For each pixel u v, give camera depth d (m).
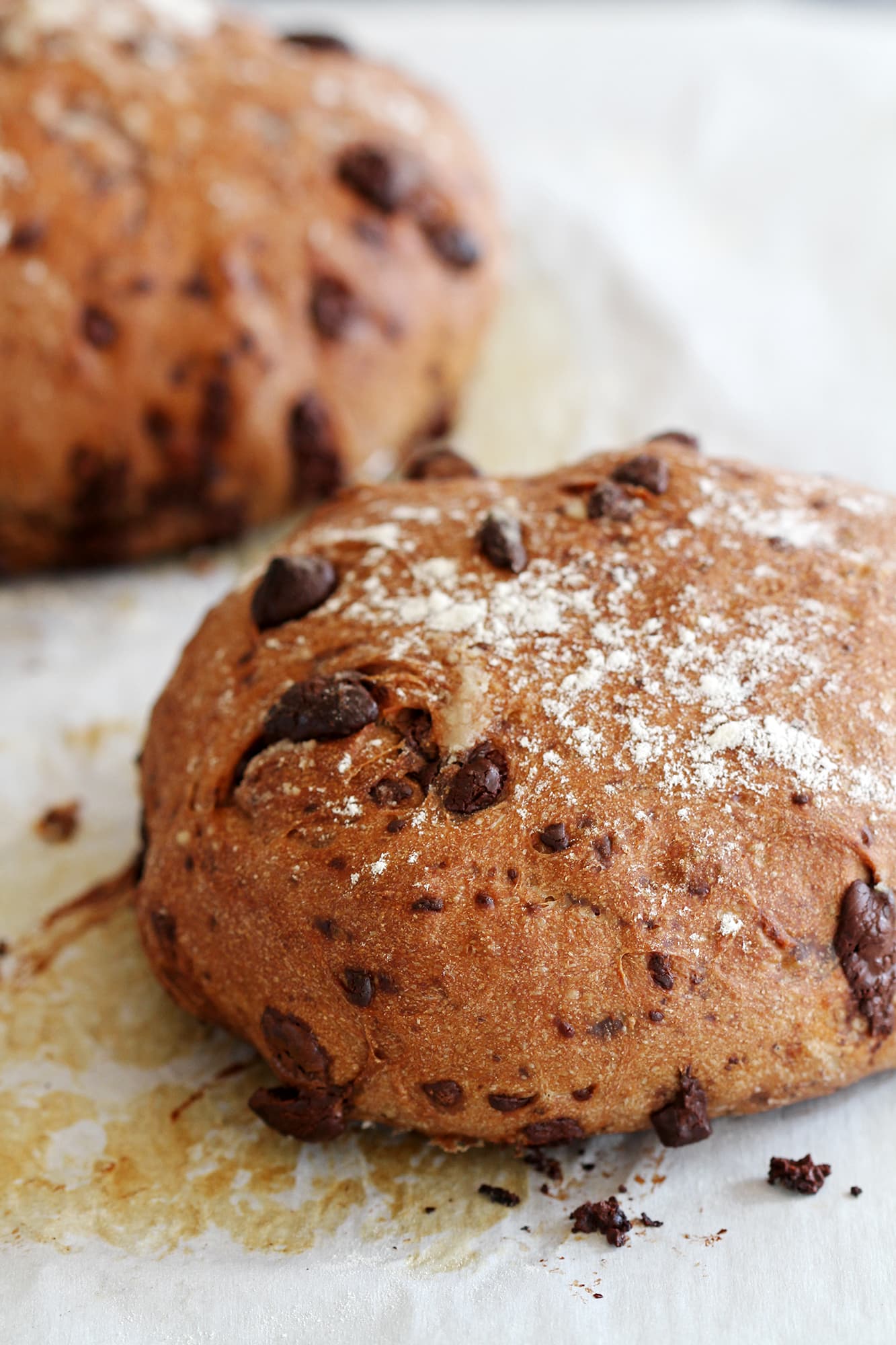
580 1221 0.39
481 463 0.54
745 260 0.62
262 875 0.40
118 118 0.51
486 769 0.39
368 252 0.52
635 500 0.42
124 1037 0.43
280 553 0.43
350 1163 0.41
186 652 0.43
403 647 0.40
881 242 0.63
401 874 0.39
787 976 0.39
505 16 0.80
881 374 0.57
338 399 0.52
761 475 0.43
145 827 0.43
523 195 0.64
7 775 0.48
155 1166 0.41
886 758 0.39
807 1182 0.40
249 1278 0.39
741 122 0.70
